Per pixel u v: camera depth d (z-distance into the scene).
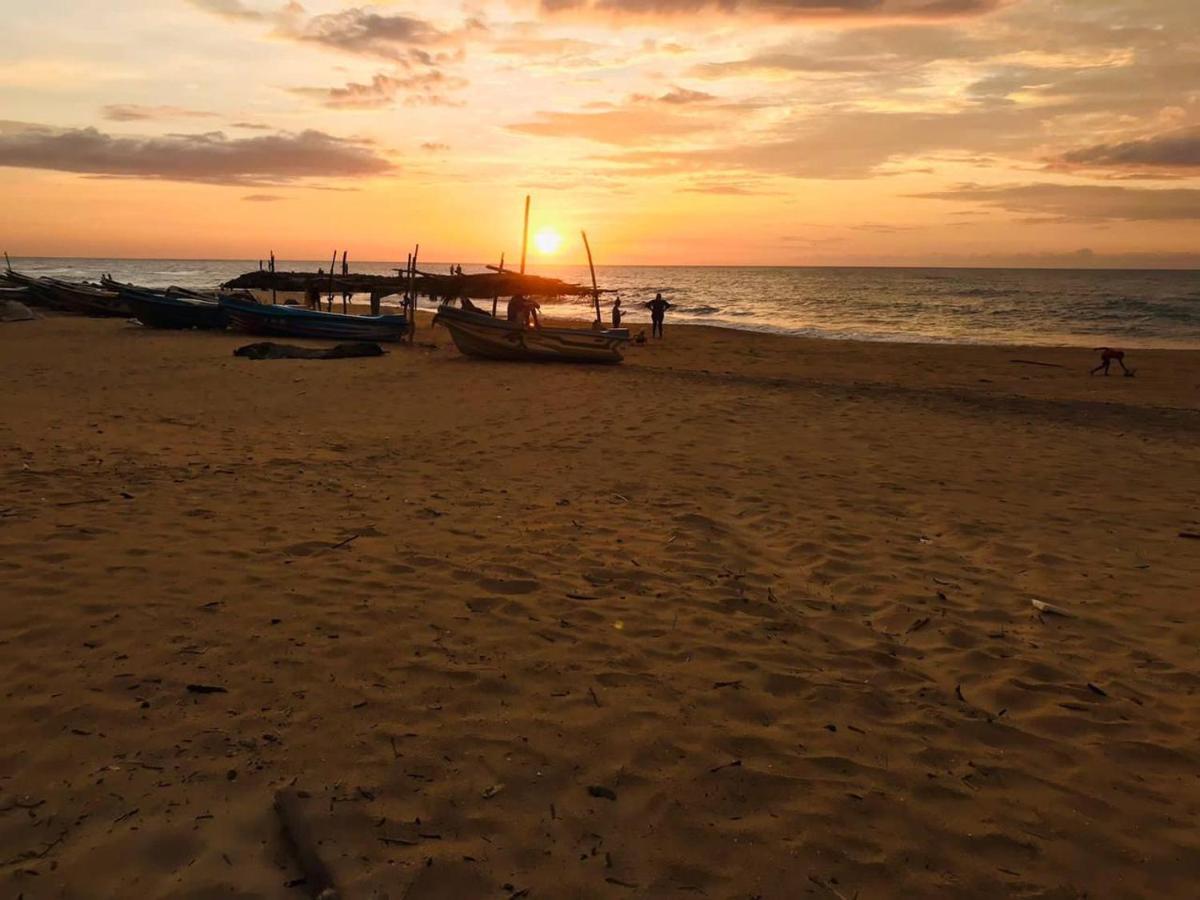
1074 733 3.64
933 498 7.70
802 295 76.81
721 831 2.89
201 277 106.12
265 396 13.26
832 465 8.98
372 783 3.06
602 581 5.30
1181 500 7.77
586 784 3.13
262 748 3.26
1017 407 13.58
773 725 3.63
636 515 6.84
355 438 9.90
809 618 4.85
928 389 16.23
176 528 5.97
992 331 38.12
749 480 8.20
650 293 80.88
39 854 2.63
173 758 3.17
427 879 2.58
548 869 2.67
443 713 3.59
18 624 4.25
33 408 11.28
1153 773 3.33
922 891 2.62
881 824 2.96
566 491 7.60
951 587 5.41
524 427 10.88
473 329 19.52
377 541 5.90
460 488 7.59
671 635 4.53
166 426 10.22
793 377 19.03
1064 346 29.39
